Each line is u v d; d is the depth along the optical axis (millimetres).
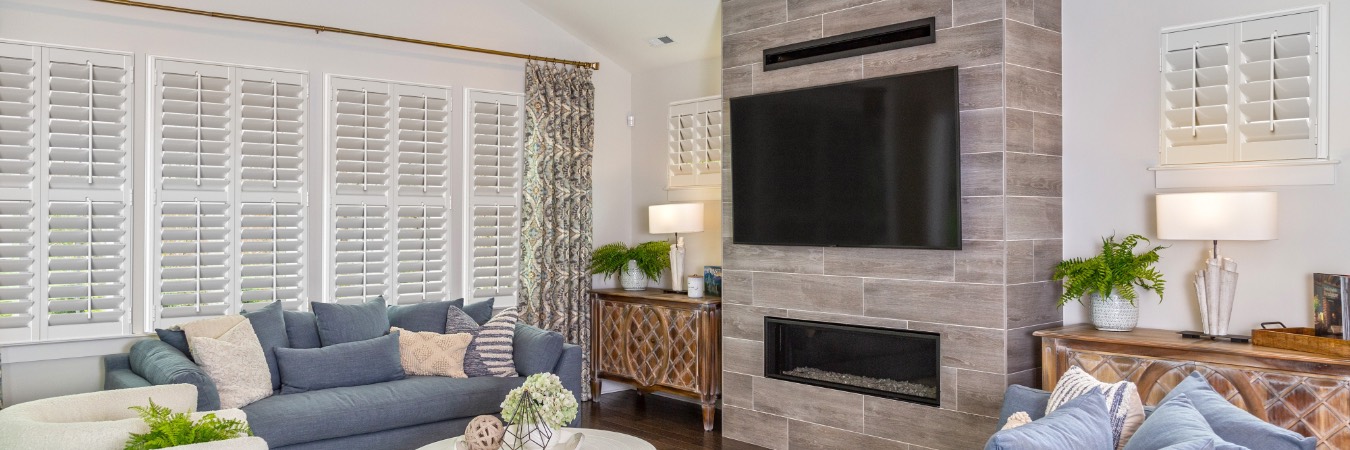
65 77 4496
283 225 5145
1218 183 3891
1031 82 4188
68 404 2746
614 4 5715
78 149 4504
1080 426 2084
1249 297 3850
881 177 4391
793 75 4898
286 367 4355
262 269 5059
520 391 3273
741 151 5125
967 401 4152
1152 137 4078
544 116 6090
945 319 4242
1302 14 3666
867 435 4566
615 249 6328
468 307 5168
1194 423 2037
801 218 4793
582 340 6254
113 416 2826
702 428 5535
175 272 4781
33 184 4406
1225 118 3863
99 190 4574
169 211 4770
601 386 6594
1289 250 3721
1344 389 3156
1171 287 4055
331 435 4059
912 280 4371
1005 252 4008
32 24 4383
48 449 2350
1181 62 3998
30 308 4406
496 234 6008
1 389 4152
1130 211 4148
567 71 6258
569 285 6207
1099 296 3996
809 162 4738
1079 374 2646
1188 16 3977
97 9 4559
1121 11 4184
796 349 4949
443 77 5762
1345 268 3562
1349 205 3551
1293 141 3689
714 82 6051
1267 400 3340
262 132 5035
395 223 5555
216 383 3959
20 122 4352
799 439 4887
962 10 4156
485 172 5930
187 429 2443
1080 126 4324
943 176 4129
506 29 6031
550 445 3221
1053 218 4336
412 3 5613
